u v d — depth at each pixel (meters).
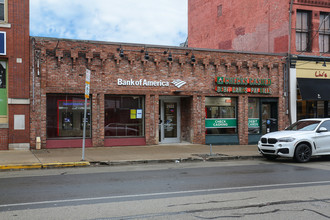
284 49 19.20
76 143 14.88
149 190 7.33
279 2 19.70
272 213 5.59
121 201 6.34
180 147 15.77
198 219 5.24
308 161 13.01
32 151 13.52
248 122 18.12
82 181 8.40
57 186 7.75
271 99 18.34
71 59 14.66
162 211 5.66
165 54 16.22
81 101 15.06
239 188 7.58
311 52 19.25
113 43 15.29
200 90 16.86
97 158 12.13
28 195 6.81
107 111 15.64
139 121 16.19
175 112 17.67
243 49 23.08
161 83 16.14
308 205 6.11
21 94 13.81
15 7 13.80
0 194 6.89
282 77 18.45
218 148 15.87
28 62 13.95
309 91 18.30
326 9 19.66
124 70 15.53
